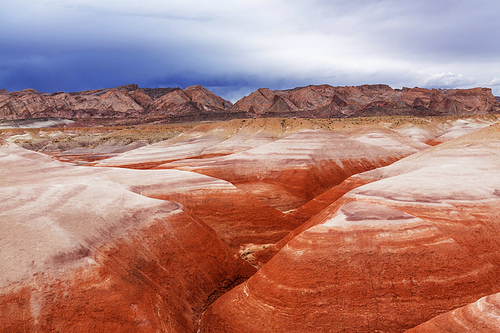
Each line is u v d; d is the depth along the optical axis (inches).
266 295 588.4
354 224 636.1
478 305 410.6
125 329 496.4
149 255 669.3
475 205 746.8
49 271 497.4
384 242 600.4
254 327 555.8
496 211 736.3
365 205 705.0
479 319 395.2
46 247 522.9
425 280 559.5
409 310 532.4
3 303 449.7
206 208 1119.6
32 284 477.7
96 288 509.7
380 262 578.6
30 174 1053.8
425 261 579.2
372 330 518.0
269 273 621.9
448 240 613.6
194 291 692.1
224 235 1059.9
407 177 952.3
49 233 548.1
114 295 515.5
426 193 800.9
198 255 754.8
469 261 591.5
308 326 529.7
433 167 1062.4
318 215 979.9
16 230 537.3
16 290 464.4
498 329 373.4
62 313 472.4
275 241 1066.1
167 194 1115.9
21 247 512.1
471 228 695.1
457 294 550.0
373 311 533.6
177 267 696.4
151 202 805.2
